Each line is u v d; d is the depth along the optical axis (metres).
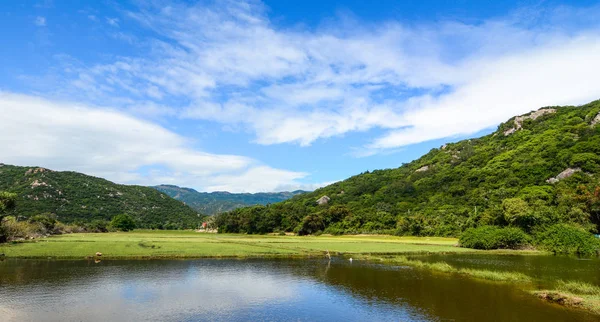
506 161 122.12
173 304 24.06
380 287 30.52
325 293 28.17
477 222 86.06
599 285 31.28
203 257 48.34
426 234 98.25
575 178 90.44
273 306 24.17
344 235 114.06
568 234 61.53
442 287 30.55
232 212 155.75
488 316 22.05
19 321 19.61
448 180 132.00
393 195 141.50
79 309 22.22
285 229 136.88
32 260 41.06
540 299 26.39
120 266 38.81
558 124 136.38
